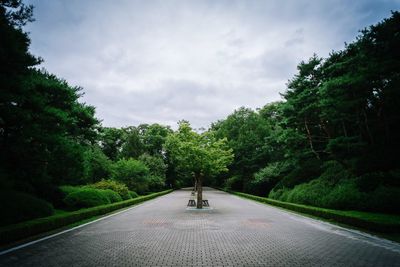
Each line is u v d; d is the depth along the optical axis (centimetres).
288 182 2581
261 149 4069
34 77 1405
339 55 2055
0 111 1199
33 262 699
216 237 1020
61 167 1702
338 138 1823
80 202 1792
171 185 6103
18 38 1177
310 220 1457
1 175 1311
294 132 2419
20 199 1248
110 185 2545
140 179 3319
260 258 748
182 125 2139
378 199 1429
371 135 1869
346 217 1302
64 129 1571
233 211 1880
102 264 691
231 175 4975
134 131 4641
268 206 2239
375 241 956
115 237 1016
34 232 1033
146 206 2261
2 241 864
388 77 1569
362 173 1666
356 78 1530
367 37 1606
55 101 1644
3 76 1108
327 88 1703
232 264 695
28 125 1327
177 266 679
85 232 1112
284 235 1062
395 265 687
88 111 2100
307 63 2320
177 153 2134
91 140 2283
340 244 912
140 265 684
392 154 1555
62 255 768
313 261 721
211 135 2189
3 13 1140
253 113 4772
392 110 1772
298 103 2248
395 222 1081
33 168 1534
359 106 1802
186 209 1988
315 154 2594
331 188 1888
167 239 984
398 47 1498
